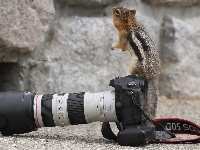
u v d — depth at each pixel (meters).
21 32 10.52
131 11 8.22
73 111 7.87
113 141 8.12
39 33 10.90
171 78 12.85
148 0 12.55
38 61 11.16
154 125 8.02
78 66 11.55
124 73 12.06
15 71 11.02
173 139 8.21
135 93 7.59
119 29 8.22
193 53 13.02
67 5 11.55
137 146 7.59
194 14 13.22
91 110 7.81
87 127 9.74
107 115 7.77
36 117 7.95
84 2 11.58
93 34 11.67
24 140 7.75
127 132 7.57
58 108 7.89
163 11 12.88
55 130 9.26
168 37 12.86
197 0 13.06
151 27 12.58
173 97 12.84
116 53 11.95
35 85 11.12
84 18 11.70
